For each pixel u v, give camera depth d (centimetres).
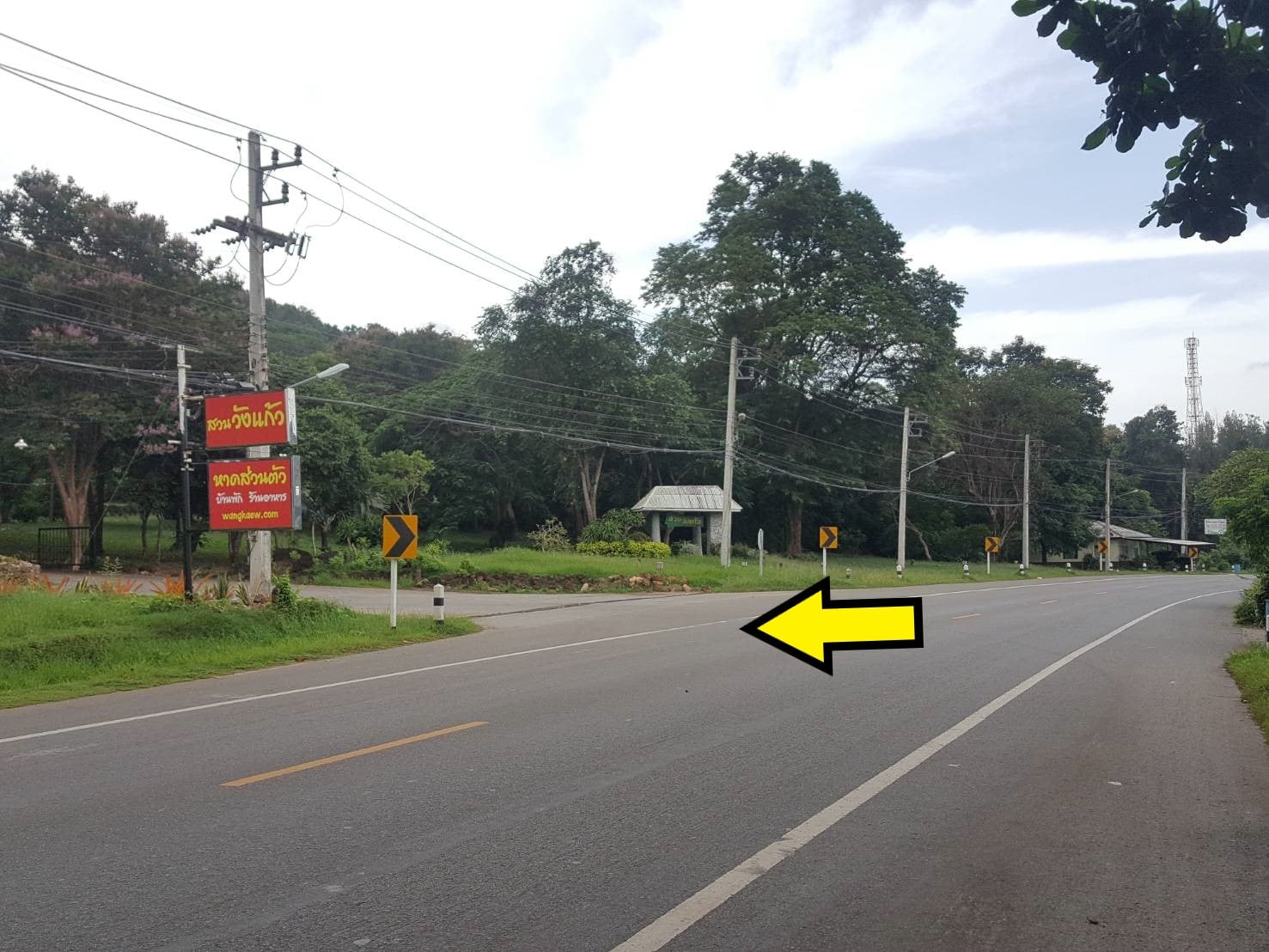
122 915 473
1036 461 6331
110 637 1495
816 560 6031
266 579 2156
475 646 1692
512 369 5019
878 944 449
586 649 1623
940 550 7250
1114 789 736
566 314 4856
